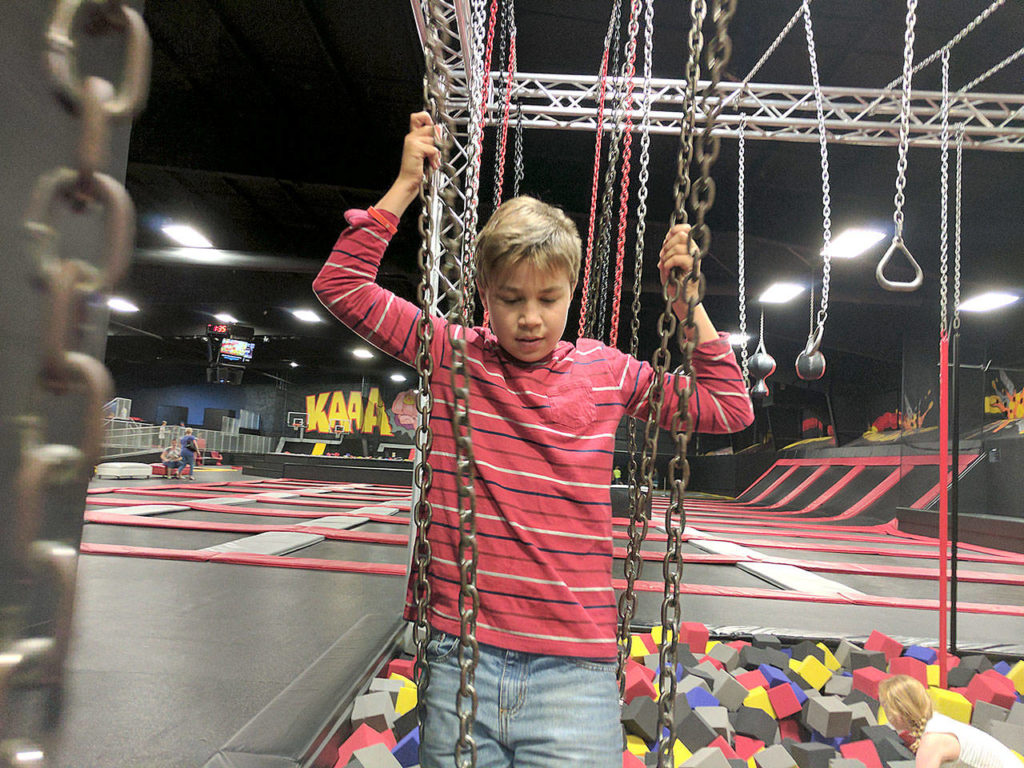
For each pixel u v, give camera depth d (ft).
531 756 3.39
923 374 44.37
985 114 16.55
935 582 20.07
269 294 59.47
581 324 7.48
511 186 33.83
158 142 32.32
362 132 33.53
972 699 10.21
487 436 3.71
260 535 21.88
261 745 6.03
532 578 3.51
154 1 24.81
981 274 32.65
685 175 3.25
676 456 3.32
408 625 11.14
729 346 3.95
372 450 97.71
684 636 11.80
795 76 27.84
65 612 1.53
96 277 1.60
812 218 34.09
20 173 1.94
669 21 24.50
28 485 1.49
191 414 99.50
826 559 24.27
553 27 25.77
